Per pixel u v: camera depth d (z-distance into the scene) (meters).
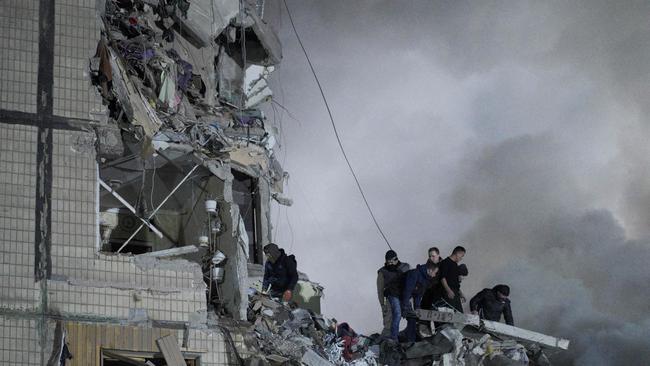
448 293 25.31
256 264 25.78
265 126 26.02
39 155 20.28
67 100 20.69
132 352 20.06
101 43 21.20
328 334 23.94
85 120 20.69
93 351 19.80
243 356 20.84
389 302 25.20
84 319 19.86
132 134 21.62
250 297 23.23
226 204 23.02
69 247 20.08
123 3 24.23
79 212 20.27
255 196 26.52
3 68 20.50
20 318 19.44
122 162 23.03
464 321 25.17
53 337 19.50
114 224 24.12
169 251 21.69
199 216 23.61
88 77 20.88
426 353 24.38
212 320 20.95
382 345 24.75
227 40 28.73
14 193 19.98
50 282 19.80
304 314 23.92
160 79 23.22
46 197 20.14
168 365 20.02
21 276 19.66
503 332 25.53
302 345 22.08
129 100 21.61
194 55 26.98
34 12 20.89
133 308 20.25
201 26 26.70
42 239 19.94
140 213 24.12
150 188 23.98
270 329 22.47
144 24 23.97
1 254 19.66
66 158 20.44
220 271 22.56
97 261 20.20
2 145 20.16
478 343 24.64
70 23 21.06
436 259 25.47
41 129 20.42
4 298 19.47
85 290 19.98
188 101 24.91
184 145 22.84
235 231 22.62
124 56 22.86
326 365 21.75
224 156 23.59
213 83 27.83
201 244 22.70
